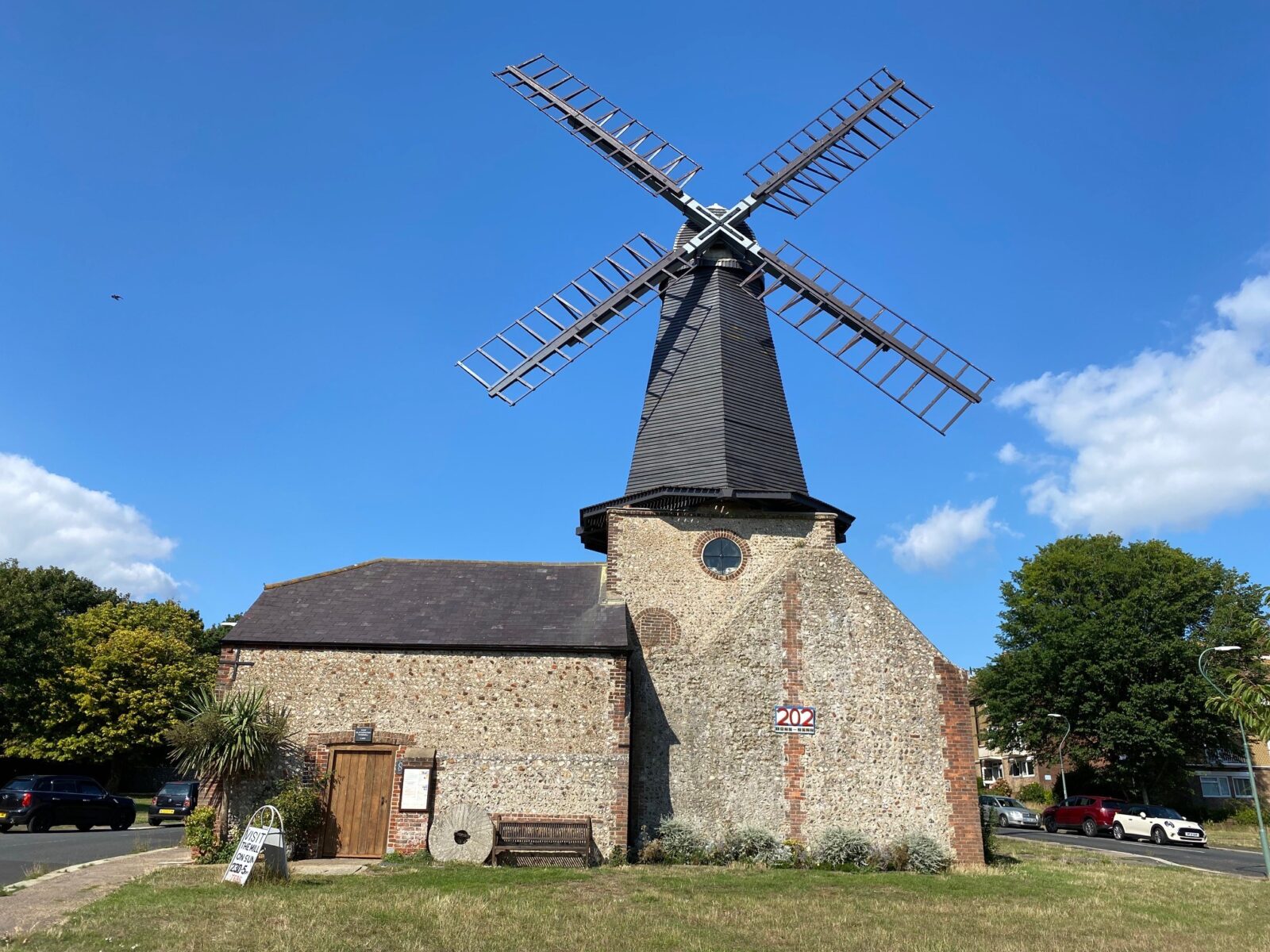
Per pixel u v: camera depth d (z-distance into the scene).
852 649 18.67
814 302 23.45
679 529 20.39
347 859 16.72
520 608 19.34
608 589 19.83
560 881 14.34
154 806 27.42
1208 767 47.62
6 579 46.00
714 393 21.12
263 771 17.09
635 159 24.47
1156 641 38.78
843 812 17.62
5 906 11.35
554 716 17.52
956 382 23.12
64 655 43.00
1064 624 41.28
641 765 18.42
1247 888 16.95
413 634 18.17
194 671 45.59
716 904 12.68
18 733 41.28
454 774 17.12
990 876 16.81
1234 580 42.28
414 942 9.64
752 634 18.67
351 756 17.42
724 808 17.64
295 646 17.84
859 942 10.38
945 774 18.05
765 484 20.67
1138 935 11.47
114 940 9.38
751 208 24.14
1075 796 38.25
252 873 13.34
